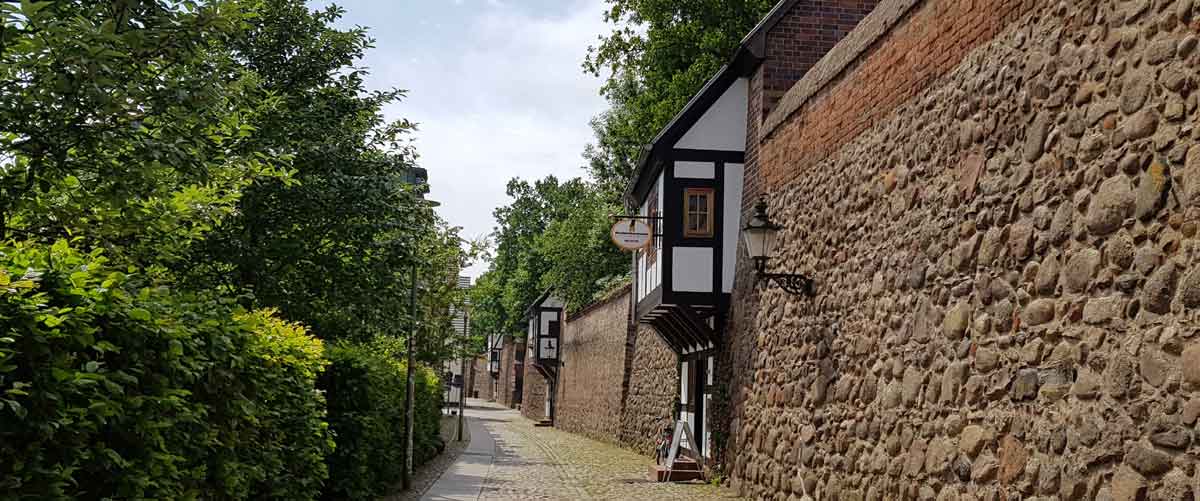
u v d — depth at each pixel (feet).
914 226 30.14
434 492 50.11
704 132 57.06
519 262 195.72
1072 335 21.06
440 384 93.71
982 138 26.08
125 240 27.96
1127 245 19.40
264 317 26.63
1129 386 18.94
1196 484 16.94
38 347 13.02
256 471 23.34
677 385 73.46
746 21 87.86
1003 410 23.73
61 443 13.91
